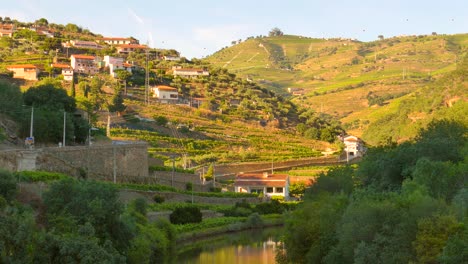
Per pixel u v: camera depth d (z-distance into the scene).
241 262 107.69
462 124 133.88
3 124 136.25
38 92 157.75
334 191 111.81
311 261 89.25
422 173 90.94
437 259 66.00
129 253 85.69
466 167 92.38
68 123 148.12
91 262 67.12
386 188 104.50
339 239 82.56
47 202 80.25
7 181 80.25
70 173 122.88
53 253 67.69
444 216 70.00
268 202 174.12
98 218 78.94
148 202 138.50
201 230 134.62
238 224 144.25
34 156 113.25
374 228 75.94
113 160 142.38
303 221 95.94
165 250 108.81
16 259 64.44
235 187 195.50
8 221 66.44
